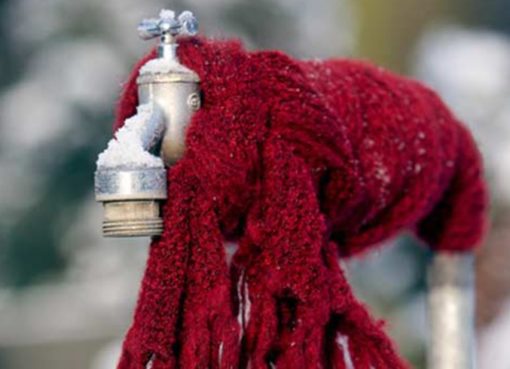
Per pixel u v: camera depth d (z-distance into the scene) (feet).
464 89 40.32
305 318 7.16
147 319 6.97
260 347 7.11
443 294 10.66
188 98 7.18
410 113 8.81
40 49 43.57
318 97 7.54
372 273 36.17
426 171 8.91
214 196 7.11
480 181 10.43
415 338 35.70
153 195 6.87
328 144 7.47
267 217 7.22
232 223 7.29
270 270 7.17
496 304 22.66
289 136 7.36
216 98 7.23
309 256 7.18
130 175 6.81
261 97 7.32
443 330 10.66
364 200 8.36
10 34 44.01
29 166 43.29
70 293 43.29
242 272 7.25
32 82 43.65
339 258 8.68
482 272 22.84
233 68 7.30
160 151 7.16
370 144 8.50
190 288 7.07
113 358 37.40
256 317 7.17
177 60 7.29
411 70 44.09
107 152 6.87
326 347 7.39
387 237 8.89
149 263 7.04
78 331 43.16
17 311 43.32
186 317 7.05
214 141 7.11
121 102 7.55
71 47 43.09
